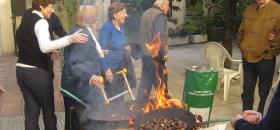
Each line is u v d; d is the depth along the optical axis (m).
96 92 3.13
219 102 5.10
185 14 10.73
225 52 5.33
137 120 2.58
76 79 3.11
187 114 2.65
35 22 3.16
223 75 5.33
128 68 3.95
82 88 3.12
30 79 3.23
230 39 6.51
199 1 8.76
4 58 8.72
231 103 5.08
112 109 2.94
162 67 4.54
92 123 2.79
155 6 4.49
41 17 3.21
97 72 3.16
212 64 5.47
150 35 4.47
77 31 3.13
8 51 9.33
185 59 8.46
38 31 3.13
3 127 4.23
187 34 10.80
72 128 3.24
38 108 3.38
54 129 3.45
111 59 3.64
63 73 3.17
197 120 2.77
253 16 4.17
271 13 4.03
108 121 2.71
